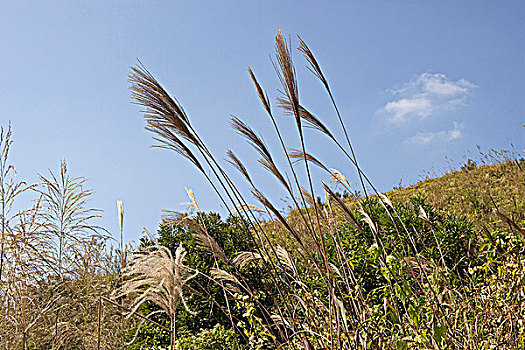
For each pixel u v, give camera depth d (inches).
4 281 180.5
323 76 118.1
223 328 194.7
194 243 223.1
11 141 194.2
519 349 110.2
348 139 122.0
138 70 97.8
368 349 99.7
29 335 182.5
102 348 203.2
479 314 114.3
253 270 205.8
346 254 190.7
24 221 194.4
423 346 104.7
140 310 225.1
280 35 95.7
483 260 161.2
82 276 199.6
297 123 98.3
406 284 119.9
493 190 425.4
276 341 110.1
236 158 109.0
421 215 155.3
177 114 98.3
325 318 118.2
